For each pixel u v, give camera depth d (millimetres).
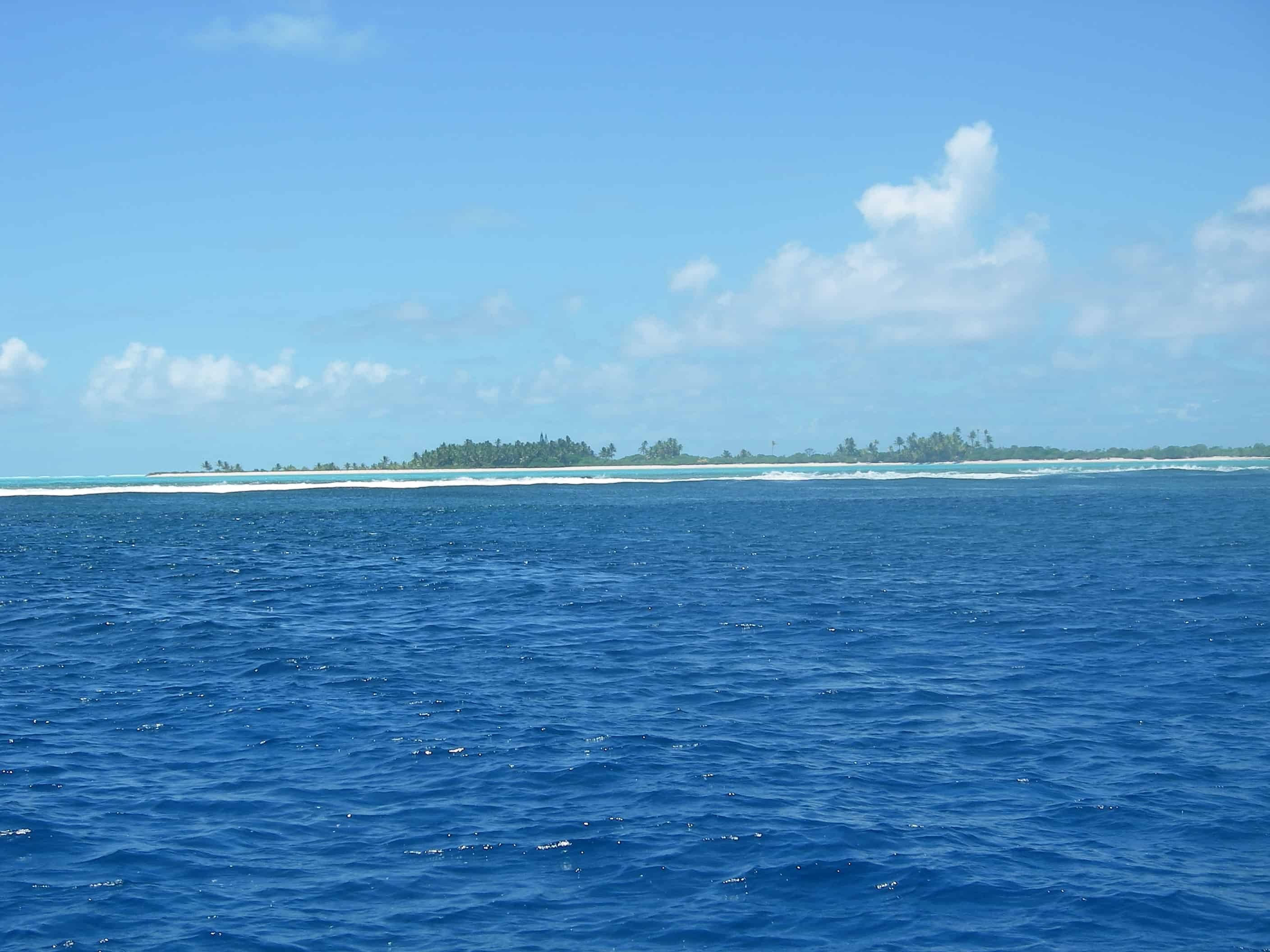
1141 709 24578
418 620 38281
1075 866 15633
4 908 14383
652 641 33812
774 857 15938
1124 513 90500
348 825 17391
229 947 13344
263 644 33812
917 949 13281
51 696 26875
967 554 58219
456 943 13477
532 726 23453
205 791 19172
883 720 23766
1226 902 14516
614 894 14812
